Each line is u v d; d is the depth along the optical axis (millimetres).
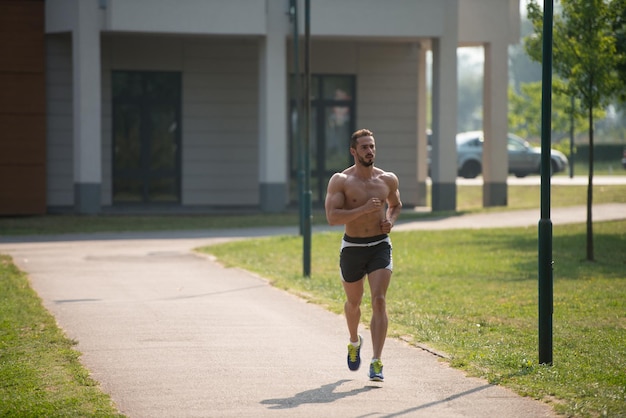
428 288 25625
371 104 59312
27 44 53062
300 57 58531
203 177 58250
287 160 59156
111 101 57000
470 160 84250
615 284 26281
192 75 57781
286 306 22484
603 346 17250
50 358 16125
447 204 52844
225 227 46094
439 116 52562
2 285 25547
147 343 17750
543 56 15453
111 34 54531
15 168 53062
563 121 93250
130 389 14062
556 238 38188
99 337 18391
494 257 32875
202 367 15617
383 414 12594
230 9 50812
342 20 51438
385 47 59250
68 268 30656
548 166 15477
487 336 18391
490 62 54812
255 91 58469
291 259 33188
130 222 48312
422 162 60062
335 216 14477
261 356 16547
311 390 14000
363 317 20516
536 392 13578
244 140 58469
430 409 12859
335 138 59250
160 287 26062
